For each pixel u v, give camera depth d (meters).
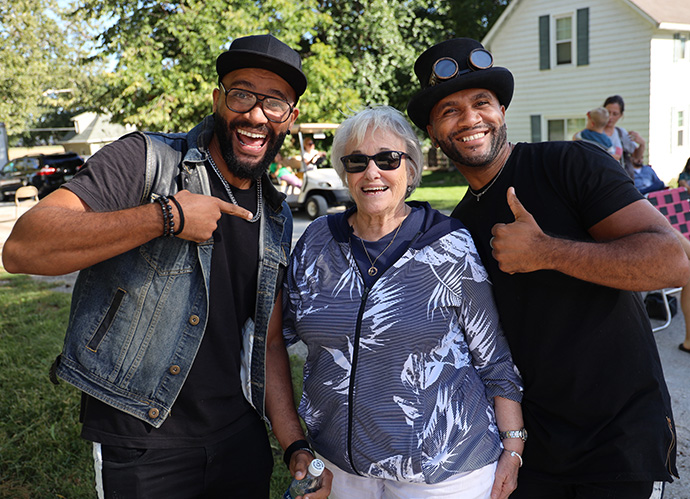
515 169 2.04
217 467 2.02
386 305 1.89
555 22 17.34
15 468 3.14
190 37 15.04
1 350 4.75
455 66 2.00
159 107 14.94
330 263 2.01
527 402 2.02
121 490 1.89
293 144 16.53
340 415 1.91
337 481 1.99
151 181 1.90
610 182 1.85
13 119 33.09
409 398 1.86
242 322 2.09
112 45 15.48
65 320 5.70
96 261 1.69
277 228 2.15
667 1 16.78
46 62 33.41
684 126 17.41
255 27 15.09
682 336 4.99
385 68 19.73
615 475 1.84
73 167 21.86
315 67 16.14
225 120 1.97
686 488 2.96
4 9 31.31
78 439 3.42
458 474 1.87
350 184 2.02
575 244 1.76
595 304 1.89
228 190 2.05
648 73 15.87
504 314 2.00
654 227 1.75
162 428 1.92
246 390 2.08
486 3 22.12
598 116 6.86
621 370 1.88
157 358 1.89
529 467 2.03
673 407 3.76
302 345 5.00
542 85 18.06
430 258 1.94
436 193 15.30
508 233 1.80
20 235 1.66
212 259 1.98
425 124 2.21
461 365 1.99
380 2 18.69
